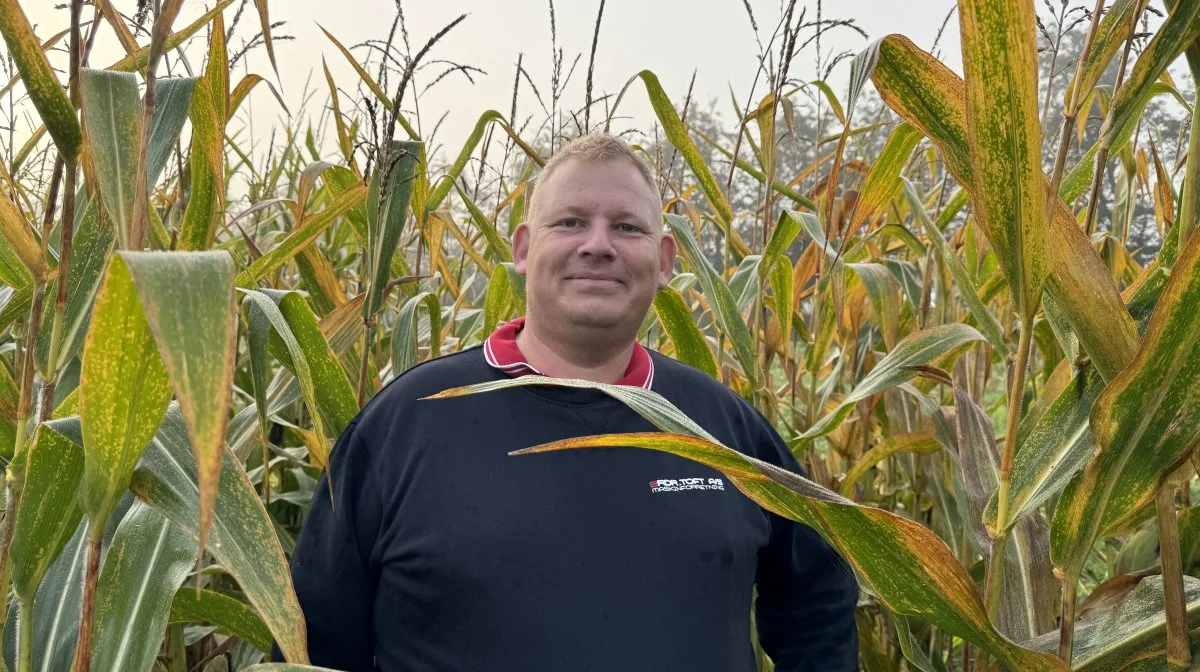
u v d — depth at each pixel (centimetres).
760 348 298
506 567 157
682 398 187
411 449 169
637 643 155
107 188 90
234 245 250
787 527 191
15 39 94
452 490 163
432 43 179
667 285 216
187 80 103
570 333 177
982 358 262
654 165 311
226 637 250
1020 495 129
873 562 116
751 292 264
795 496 113
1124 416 113
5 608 114
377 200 196
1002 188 107
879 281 257
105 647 118
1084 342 117
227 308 68
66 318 111
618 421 173
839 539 115
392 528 166
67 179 105
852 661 187
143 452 100
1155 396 111
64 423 102
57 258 163
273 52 136
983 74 102
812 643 189
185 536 127
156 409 87
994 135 105
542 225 181
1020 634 162
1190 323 105
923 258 299
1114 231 279
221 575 227
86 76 93
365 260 244
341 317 219
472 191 315
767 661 248
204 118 132
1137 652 131
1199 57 114
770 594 199
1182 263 102
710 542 166
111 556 125
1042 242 108
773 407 274
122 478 92
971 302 195
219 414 64
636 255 177
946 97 117
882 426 313
